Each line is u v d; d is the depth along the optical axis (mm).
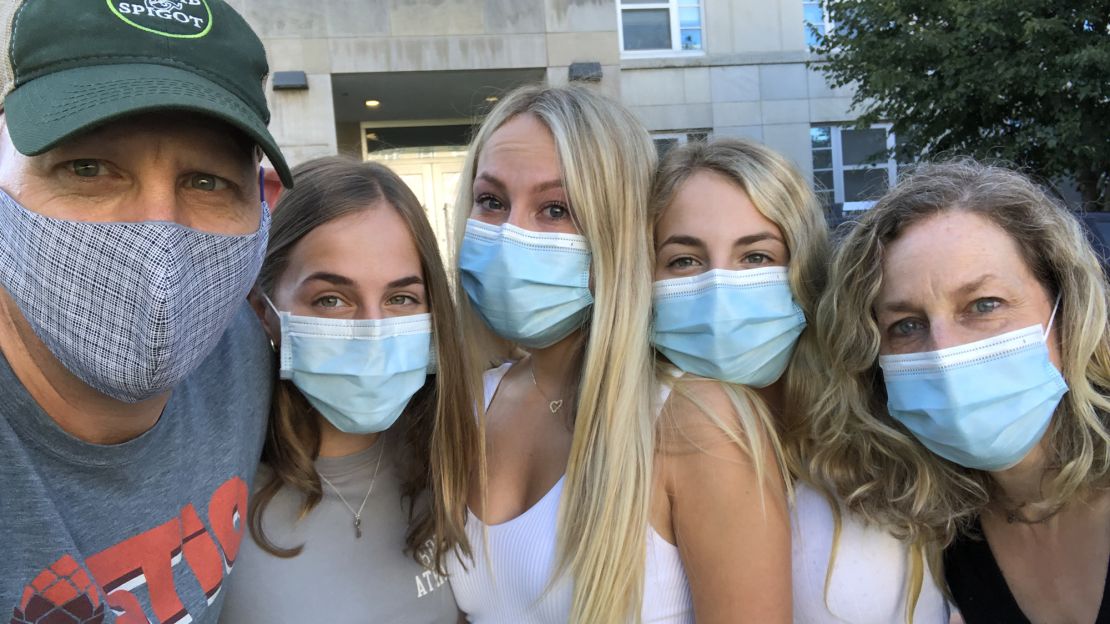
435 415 1612
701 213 1537
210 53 1003
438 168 10070
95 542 1074
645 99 10531
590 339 1534
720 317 1479
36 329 995
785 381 1740
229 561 1299
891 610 1494
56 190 968
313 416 1623
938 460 1489
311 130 7816
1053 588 1396
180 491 1201
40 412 1006
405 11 7836
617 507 1427
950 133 7660
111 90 919
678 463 1441
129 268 967
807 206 1601
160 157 987
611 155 1543
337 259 1471
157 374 1010
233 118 984
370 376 1486
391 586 1559
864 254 1470
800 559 1550
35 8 933
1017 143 6777
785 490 1525
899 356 1450
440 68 7906
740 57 10586
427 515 1605
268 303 1583
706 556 1383
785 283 1572
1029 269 1368
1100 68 6109
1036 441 1353
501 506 1658
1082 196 7230
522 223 1606
